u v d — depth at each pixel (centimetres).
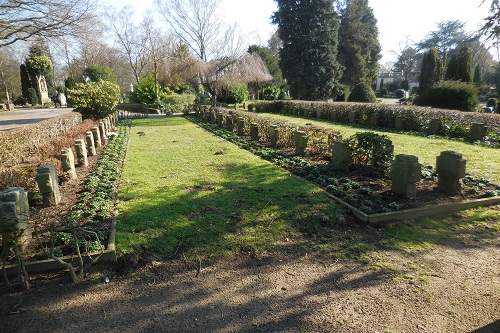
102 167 800
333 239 438
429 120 1321
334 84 3550
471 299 318
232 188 623
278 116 2245
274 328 285
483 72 2123
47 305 322
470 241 432
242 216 490
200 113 2127
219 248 411
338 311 304
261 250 411
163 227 456
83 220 481
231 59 2842
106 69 3725
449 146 1036
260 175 714
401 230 461
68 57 4594
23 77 4316
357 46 3894
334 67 3509
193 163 844
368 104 1745
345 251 409
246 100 3225
